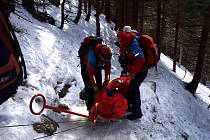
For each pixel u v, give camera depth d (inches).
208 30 604.4
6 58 149.7
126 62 265.6
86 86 263.4
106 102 251.6
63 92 292.0
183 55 1250.0
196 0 551.5
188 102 502.3
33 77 277.1
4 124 204.4
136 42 254.8
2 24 149.9
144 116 300.7
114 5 1061.1
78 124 254.4
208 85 1222.9
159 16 724.0
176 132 322.3
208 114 544.4
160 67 628.1
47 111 248.7
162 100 382.0
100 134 249.6
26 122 217.5
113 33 819.4
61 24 571.8
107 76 265.1
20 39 335.6
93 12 960.9
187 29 947.3
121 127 266.1
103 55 251.0
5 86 151.6
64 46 391.2
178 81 633.6
